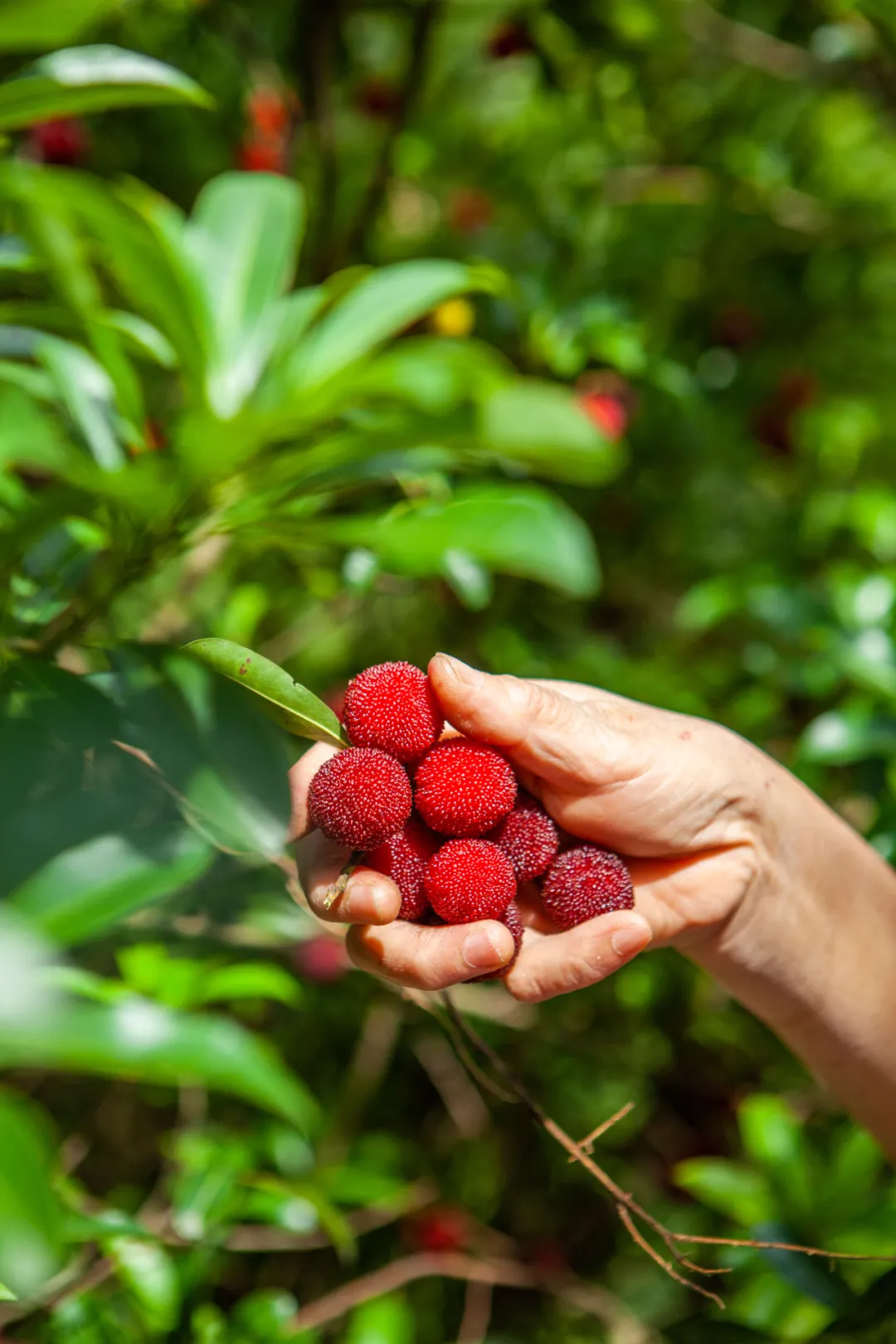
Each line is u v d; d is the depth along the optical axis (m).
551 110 1.10
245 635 0.69
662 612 1.10
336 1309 0.64
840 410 1.15
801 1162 0.62
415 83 0.88
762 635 0.95
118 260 0.41
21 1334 0.56
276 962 0.74
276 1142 0.67
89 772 0.31
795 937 0.52
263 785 0.33
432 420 0.38
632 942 0.44
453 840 0.43
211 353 0.45
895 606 0.67
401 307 0.47
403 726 0.43
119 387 0.46
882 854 0.60
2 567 0.41
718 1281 0.64
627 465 1.01
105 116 0.94
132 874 0.31
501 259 0.96
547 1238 0.90
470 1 1.05
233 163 0.92
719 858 0.51
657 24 1.01
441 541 0.40
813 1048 0.54
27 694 0.32
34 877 0.30
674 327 1.12
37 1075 0.82
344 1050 0.92
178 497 0.43
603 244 1.02
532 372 0.87
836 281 1.16
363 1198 0.68
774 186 1.09
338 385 0.41
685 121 1.13
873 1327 0.49
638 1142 0.95
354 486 0.53
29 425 0.43
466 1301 0.74
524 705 0.45
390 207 1.06
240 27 0.95
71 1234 0.46
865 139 1.22
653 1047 0.93
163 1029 0.29
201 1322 0.54
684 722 0.51
